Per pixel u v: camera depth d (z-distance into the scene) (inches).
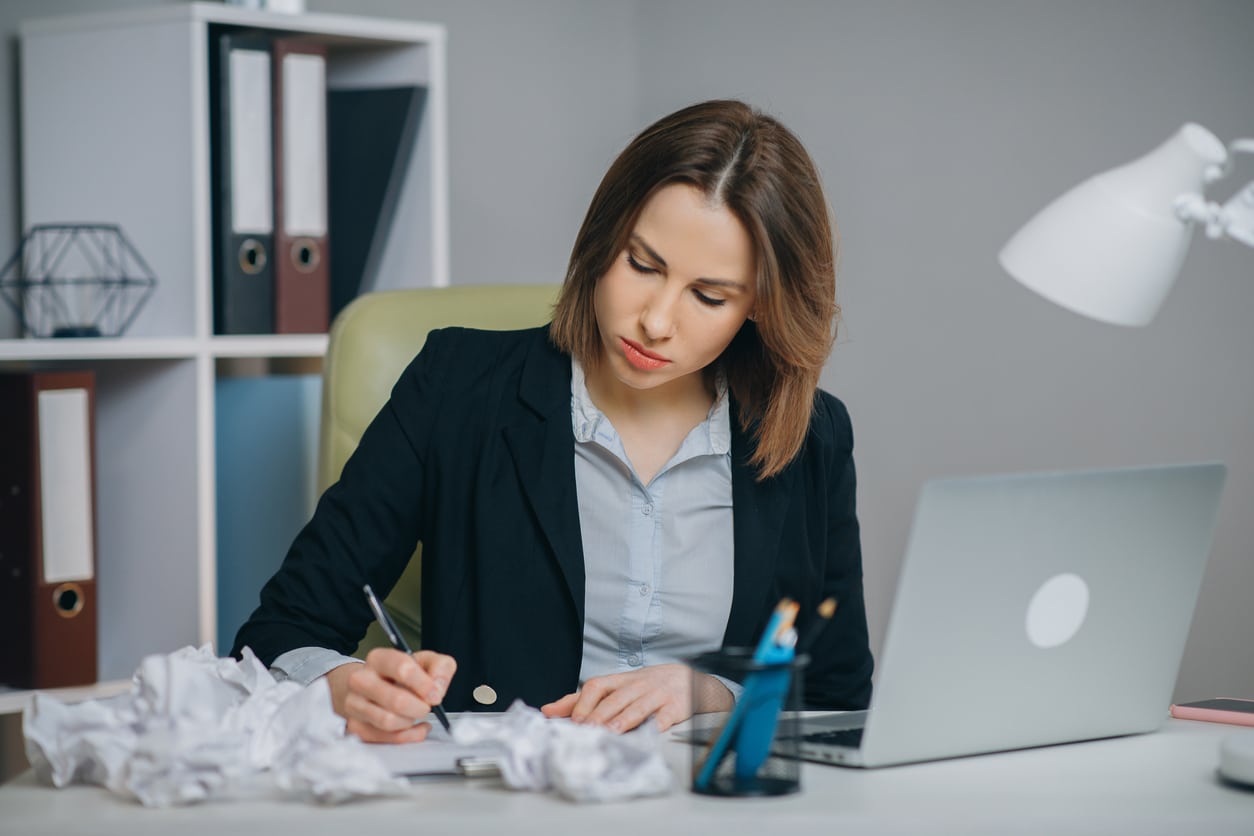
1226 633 86.1
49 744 38.1
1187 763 41.2
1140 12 90.4
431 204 92.6
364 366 67.3
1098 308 44.4
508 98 119.5
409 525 60.3
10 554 78.2
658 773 36.4
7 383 77.4
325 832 34.4
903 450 107.7
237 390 93.1
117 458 85.7
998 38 99.3
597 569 58.3
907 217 106.6
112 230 84.6
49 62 88.4
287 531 95.3
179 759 36.0
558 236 124.3
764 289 52.5
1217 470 42.6
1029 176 97.8
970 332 102.4
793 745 37.1
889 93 107.3
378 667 44.6
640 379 53.7
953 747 41.0
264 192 86.8
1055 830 34.9
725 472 59.5
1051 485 39.7
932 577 38.3
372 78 95.0
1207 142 43.9
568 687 57.3
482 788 37.4
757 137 53.1
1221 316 86.1
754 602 57.9
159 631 84.5
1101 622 42.1
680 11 124.0
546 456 58.3
